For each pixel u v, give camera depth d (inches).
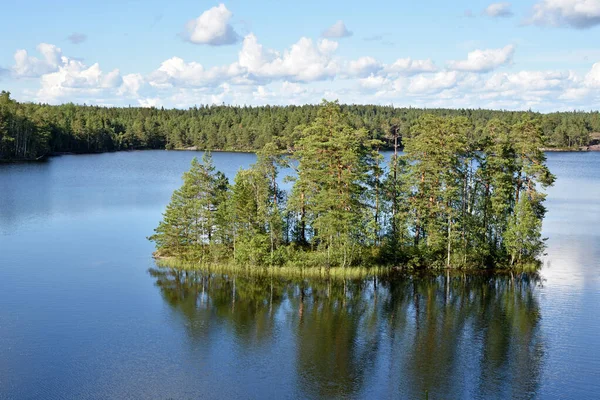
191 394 1382.9
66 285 2204.7
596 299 2137.1
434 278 2460.6
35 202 4084.6
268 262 2514.8
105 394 1373.0
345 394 1400.1
